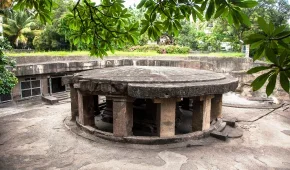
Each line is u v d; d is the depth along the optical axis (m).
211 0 1.69
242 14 1.65
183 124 8.85
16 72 10.61
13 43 26.53
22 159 5.74
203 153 6.04
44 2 2.59
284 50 1.28
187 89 5.99
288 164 5.58
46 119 9.02
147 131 7.92
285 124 8.73
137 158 5.73
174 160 5.64
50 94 12.58
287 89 1.32
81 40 3.32
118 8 2.85
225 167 5.36
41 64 11.58
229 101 12.20
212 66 13.98
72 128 7.81
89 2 2.98
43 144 6.63
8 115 9.56
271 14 16.41
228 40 21.55
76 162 5.57
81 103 7.52
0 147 6.45
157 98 6.30
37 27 28.70
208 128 7.31
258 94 13.13
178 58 16.47
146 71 7.80
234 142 6.84
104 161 5.59
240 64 14.95
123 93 6.42
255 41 1.35
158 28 2.44
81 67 13.21
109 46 3.23
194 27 27.66
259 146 6.61
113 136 6.72
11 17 25.02
